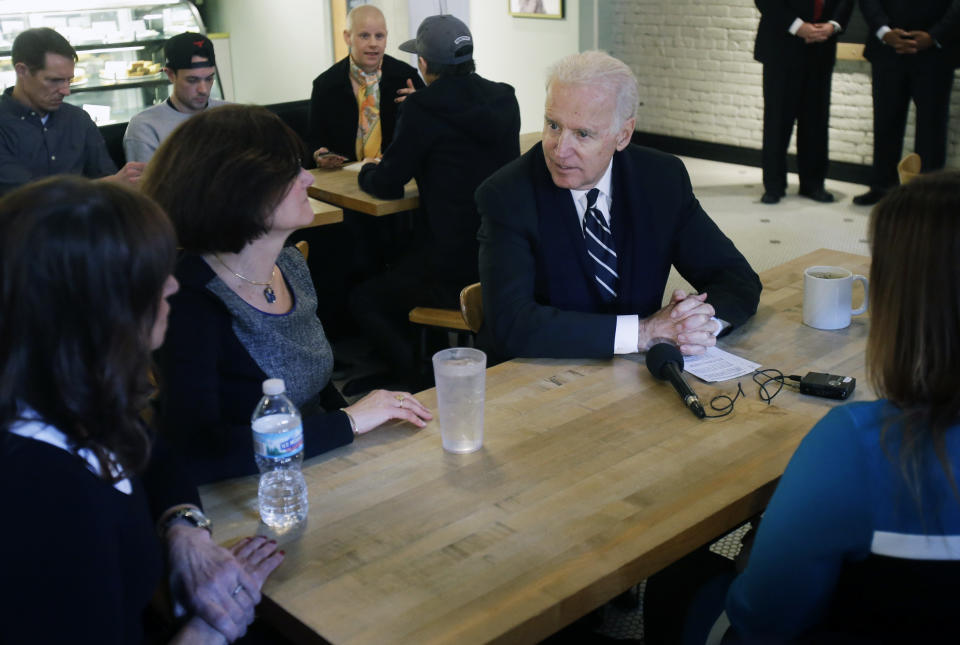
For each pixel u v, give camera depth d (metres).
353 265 3.90
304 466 1.45
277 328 1.62
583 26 6.79
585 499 1.33
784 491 1.05
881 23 5.20
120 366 0.93
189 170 1.48
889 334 0.99
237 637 1.15
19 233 0.88
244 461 1.43
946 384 0.95
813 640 1.10
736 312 1.96
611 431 1.53
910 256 0.96
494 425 1.56
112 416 0.94
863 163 6.04
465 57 3.14
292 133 1.54
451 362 1.44
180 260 1.54
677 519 1.27
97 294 0.90
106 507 0.98
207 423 1.47
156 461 1.32
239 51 8.10
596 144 1.89
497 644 1.06
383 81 4.12
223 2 8.04
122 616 0.99
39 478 0.92
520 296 1.95
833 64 5.45
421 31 3.16
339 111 4.13
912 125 5.88
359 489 1.38
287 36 7.60
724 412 1.59
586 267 2.03
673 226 2.09
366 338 3.69
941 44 5.08
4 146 3.74
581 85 1.85
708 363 1.78
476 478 1.40
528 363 1.82
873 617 1.04
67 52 3.71
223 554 1.19
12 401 0.92
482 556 1.21
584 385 1.71
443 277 3.22
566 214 2.01
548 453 1.46
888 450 0.98
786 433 1.51
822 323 1.94
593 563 1.19
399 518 1.30
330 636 1.07
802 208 5.58
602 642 1.90
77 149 3.89
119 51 5.95
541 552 1.21
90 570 0.94
